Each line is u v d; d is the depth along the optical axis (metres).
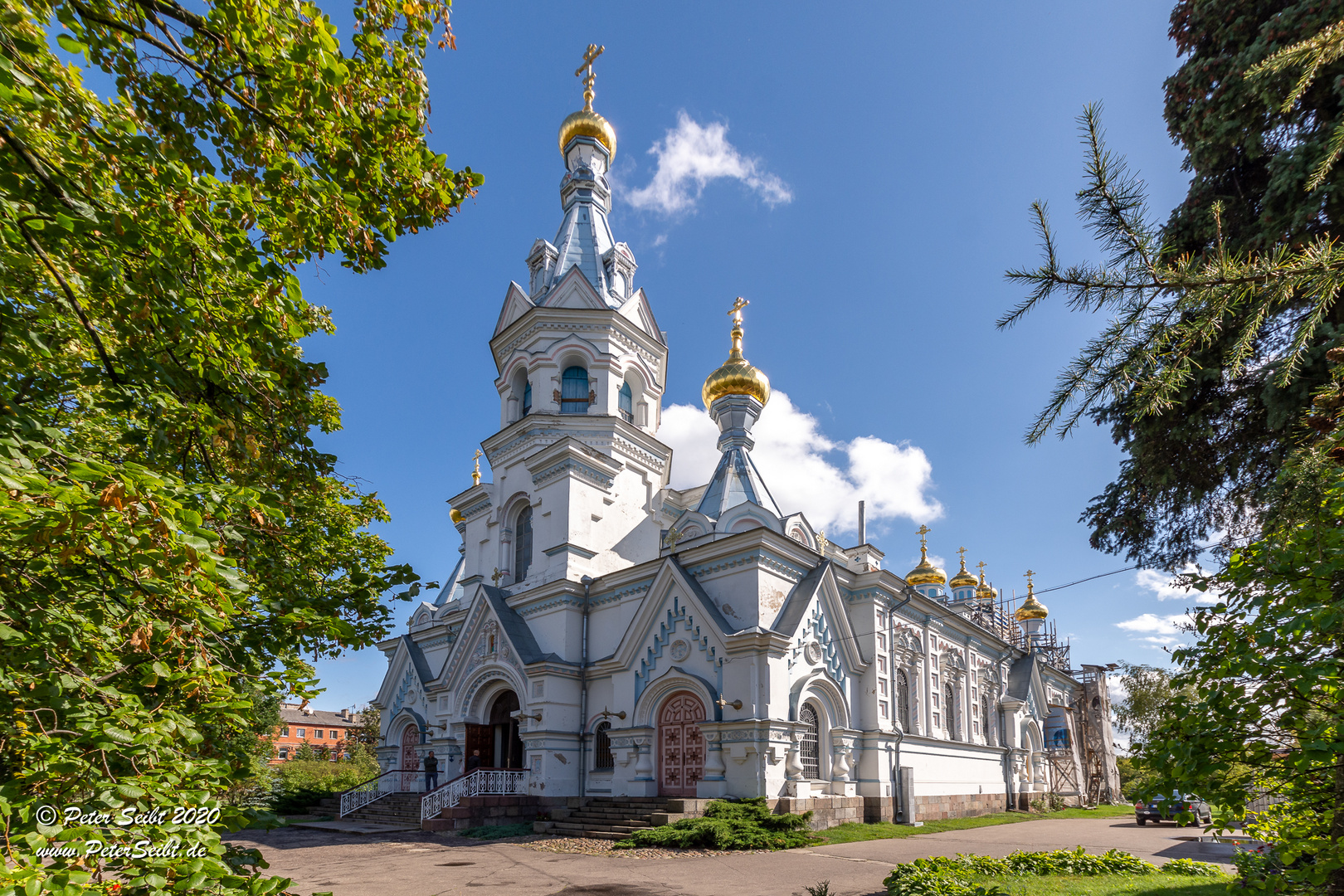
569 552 26.41
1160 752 5.51
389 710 32.66
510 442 30.14
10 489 3.93
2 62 4.29
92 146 5.37
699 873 14.20
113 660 4.91
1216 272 4.58
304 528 8.38
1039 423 5.23
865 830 20.95
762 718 20.12
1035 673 37.44
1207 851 17.84
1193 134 10.41
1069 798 40.78
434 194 6.67
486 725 26.89
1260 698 5.12
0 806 3.34
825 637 23.50
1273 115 9.29
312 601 7.27
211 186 5.59
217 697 4.96
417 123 6.51
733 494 28.66
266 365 6.49
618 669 23.81
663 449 31.25
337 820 26.97
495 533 29.98
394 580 8.04
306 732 91.25
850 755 23.38
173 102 5.66
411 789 30.09
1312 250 4.52
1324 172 5.05
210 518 5.41
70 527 3.92
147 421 6.18
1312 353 8.29
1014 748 34.41
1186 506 11.65
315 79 5.59
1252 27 10.04
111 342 6.48
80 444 7.40
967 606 43.56
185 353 6.01
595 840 19.22
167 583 4.41
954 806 28.53
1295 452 7.29
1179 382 5.11
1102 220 4.75
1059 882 11.46
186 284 5.69
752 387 30.86
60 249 5.26
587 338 30.48
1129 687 48.50
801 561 23.44
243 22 5.36
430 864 15.83
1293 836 6.01
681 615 22.77
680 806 19.78
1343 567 5.12
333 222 6.39
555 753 23.84
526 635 26.41
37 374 6.19
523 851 17.77
